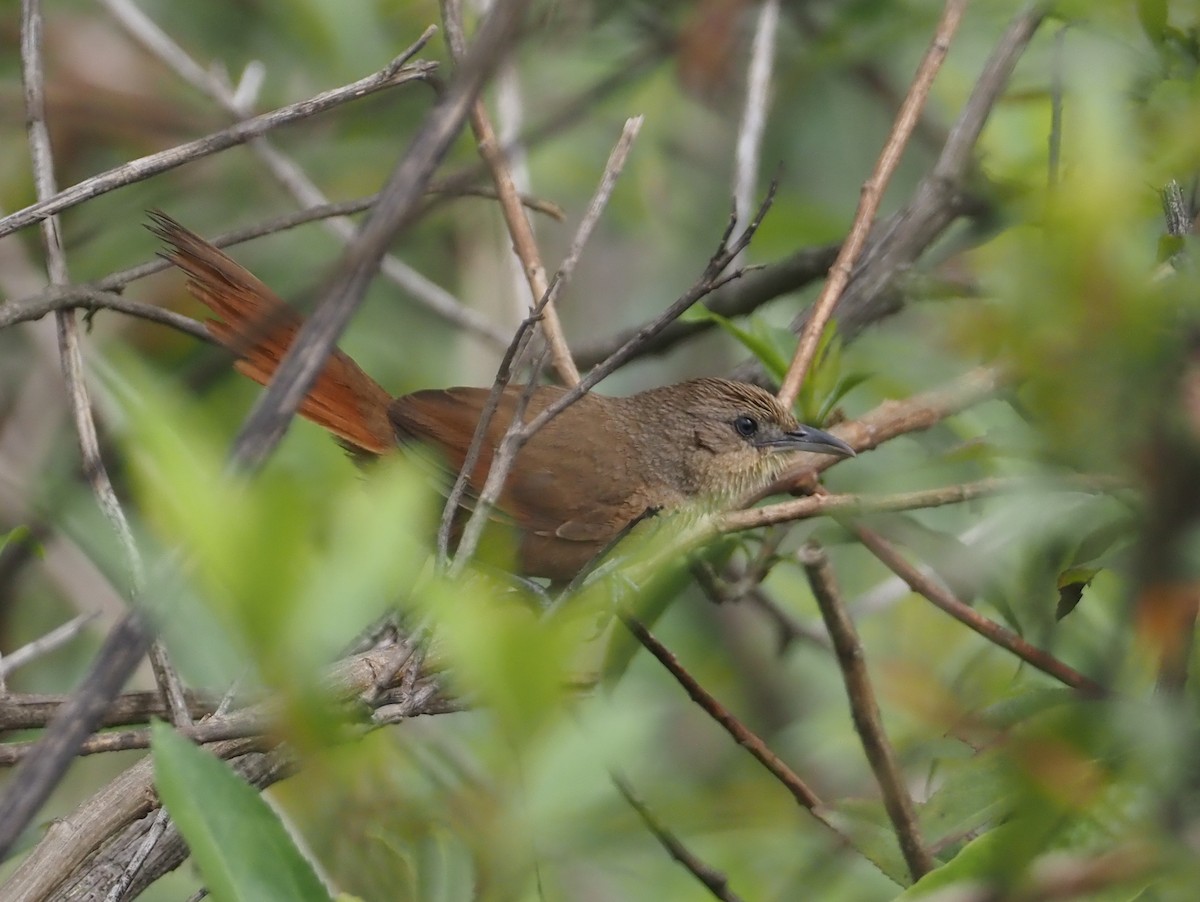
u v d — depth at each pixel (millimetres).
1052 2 6945
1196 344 3303
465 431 9898
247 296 8820
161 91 11969
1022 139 9195
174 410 4125
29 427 11086
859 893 8492
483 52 3955
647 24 10609
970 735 5848
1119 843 4309
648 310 13867
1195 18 6645
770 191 6617
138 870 6316
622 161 7293
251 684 6438
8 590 10438
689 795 8578
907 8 10695
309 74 11977
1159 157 4086
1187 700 4508
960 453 7145
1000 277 3539
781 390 8539
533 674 3363
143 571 6922
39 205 7105
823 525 8273
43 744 3461
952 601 7711
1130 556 4070
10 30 11680
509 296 11750
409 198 3910
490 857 6113
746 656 12531
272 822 3951
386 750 7367
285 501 3295
